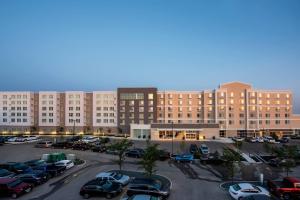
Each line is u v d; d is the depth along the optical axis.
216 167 53.03
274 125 117.19
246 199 30.95
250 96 117.00
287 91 118.06
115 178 40.25
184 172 49.03
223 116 116.25
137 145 85.94
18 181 37.16
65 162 51.28
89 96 127.06
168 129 104.00
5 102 129.00
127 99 121.44
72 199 34.97
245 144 88.31
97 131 125.38
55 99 127.56
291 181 35.72
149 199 29.84
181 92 120.75
